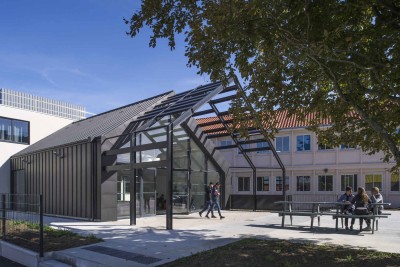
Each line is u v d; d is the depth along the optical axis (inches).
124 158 648.4
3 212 430.9
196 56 314.0
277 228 488.7
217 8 295.4
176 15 309.6
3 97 995.9
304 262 283.7
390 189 977.5
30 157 839.7
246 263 286.8
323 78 350.3
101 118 837.2
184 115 527.5
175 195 725.9
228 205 832.9
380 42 282.4
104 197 603.8
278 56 318.3
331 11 272.7
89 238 415.2
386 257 297.4
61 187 705.6
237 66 314.5
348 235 420.8
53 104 1128.8
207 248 355.6
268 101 367.9
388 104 349.4
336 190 1063.6
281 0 273.9
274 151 744.3
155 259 317.7
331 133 403.2
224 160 827.4
